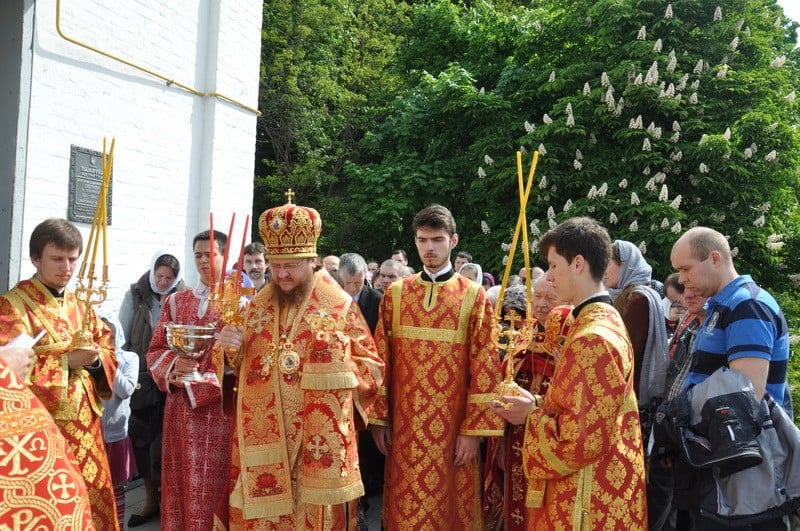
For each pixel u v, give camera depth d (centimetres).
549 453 200
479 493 323
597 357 196
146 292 450
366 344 283
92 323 301
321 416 254
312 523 261
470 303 318
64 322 286
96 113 473
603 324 204
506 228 1068
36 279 289
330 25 1555
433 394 310
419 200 1255
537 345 301
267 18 1465
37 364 270
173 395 336
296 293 281
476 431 303
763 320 238
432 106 1281
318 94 1523
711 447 228
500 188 1072
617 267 333
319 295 284
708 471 238
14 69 410
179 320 347
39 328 277
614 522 198
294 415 269
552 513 205
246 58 623
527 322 231
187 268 572
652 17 1000
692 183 954
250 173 638
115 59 485
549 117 1026
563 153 1016
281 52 1458
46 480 122
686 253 254
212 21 584
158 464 419
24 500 119
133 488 491
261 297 291
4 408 123
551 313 277
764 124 912
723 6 988
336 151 1554
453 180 1208
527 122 1029
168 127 544
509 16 1323
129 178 505
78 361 277
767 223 959
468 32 1338
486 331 313
